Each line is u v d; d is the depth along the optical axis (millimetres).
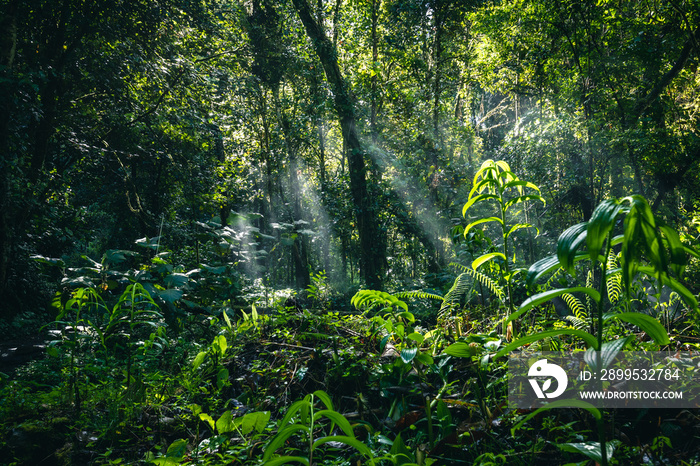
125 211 18859
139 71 11656
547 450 2109
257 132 18969
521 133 12711
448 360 2801
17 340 10352
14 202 10289
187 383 3514
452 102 18578
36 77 10094
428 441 2410
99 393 3535
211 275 6441
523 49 15141
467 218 11711
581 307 2963
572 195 11805
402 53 15852
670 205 13914
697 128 13000
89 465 2725
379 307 5324
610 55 12367
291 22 15500
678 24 11227
